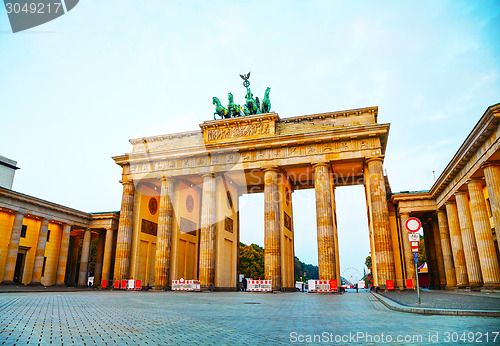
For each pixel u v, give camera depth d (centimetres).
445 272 6316
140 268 6856
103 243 8581
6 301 2505
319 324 1453
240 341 1053
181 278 6312
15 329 1190
